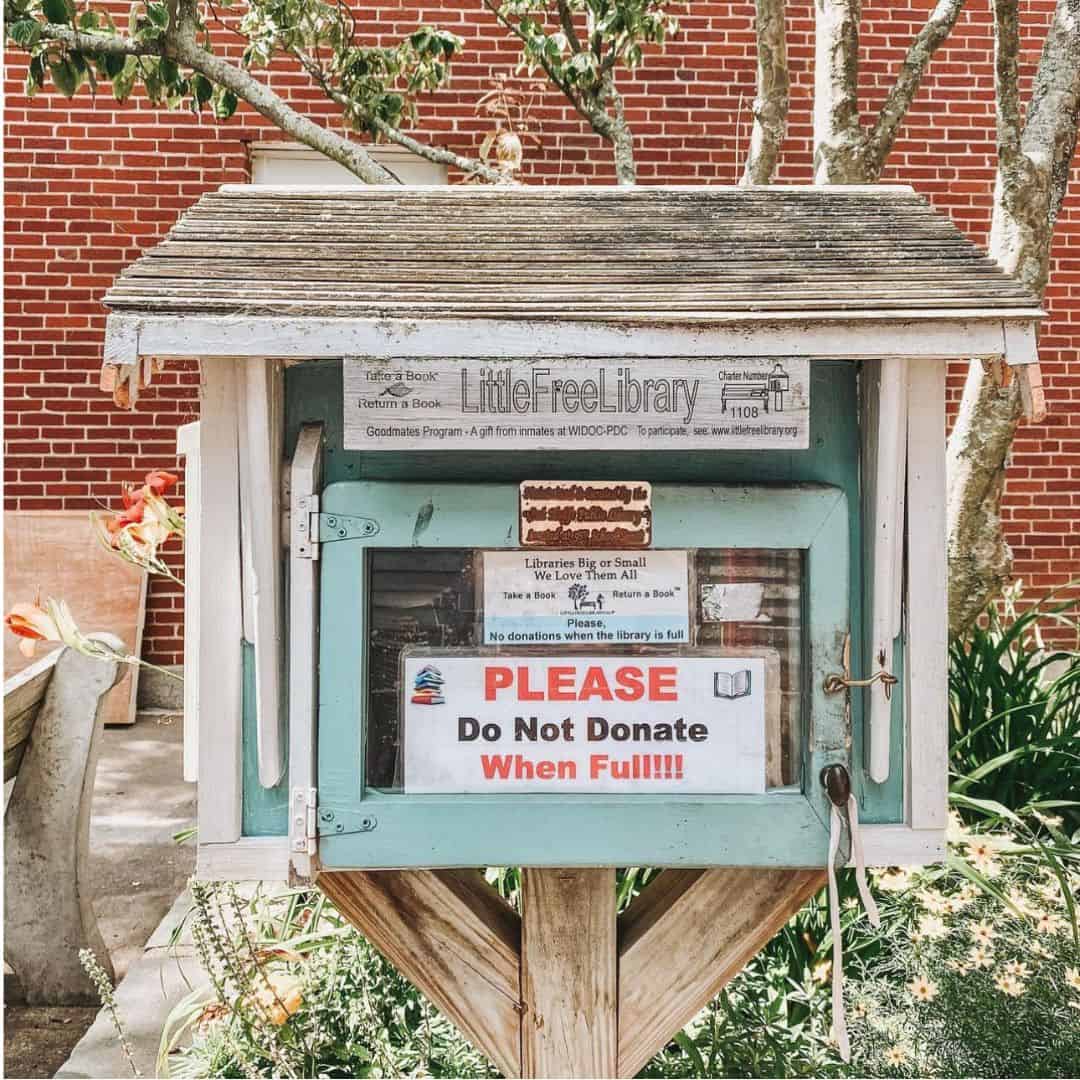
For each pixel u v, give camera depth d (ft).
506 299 3.58
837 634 3.90
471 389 3.62
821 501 3.89
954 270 3.81
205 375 3.86
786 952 7.10
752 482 3.99
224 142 16.43
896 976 6.64
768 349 3.51
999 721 9.09
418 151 9.90
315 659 3.87
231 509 3.90
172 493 16.80
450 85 16.46
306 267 3.77
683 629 3.95
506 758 3.92
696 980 4.66
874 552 3.93
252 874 3.93
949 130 17.11
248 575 3.88
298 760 3.84
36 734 8.40
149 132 16.37
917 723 3.98
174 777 13.93
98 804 12.86
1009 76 8.70
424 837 3.87
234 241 3.93
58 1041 7.89
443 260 3.89
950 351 3.49
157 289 3.51
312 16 10.14
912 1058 5.97
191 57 8.45
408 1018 6.74
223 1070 6.35
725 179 16.93
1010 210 8.84
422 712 3.92
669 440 3.62
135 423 16.67
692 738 3.94
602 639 3.94
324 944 6.88
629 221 4.29
